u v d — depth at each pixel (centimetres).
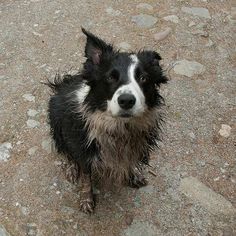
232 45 135
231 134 108
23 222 87
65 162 98
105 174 90
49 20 138
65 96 89
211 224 89
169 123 109
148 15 142
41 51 127
